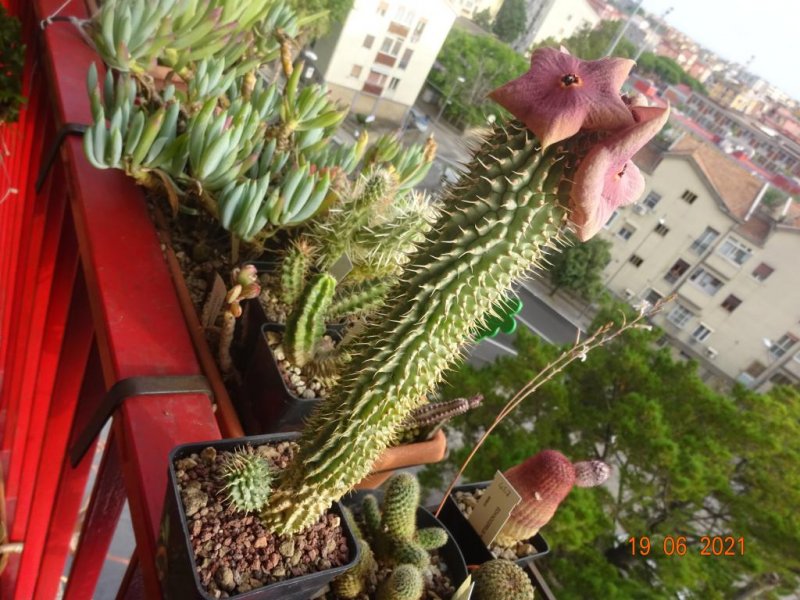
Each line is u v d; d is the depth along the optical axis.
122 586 0.46
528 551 0.56
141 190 0.58
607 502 1.59
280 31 0.61
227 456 0.35
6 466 1.00
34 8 0.76
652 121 0.20
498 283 0.24
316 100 0.60
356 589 0.42
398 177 0.61
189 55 0.63
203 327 0.53
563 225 0.24
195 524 0.31
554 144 0.22
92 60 0.69
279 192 0.54
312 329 0.48
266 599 0.31
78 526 1.04
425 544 0.48
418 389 0.27
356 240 0.53
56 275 0.62
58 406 0.61
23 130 0.85
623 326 0.44
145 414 0.38
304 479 0.31
